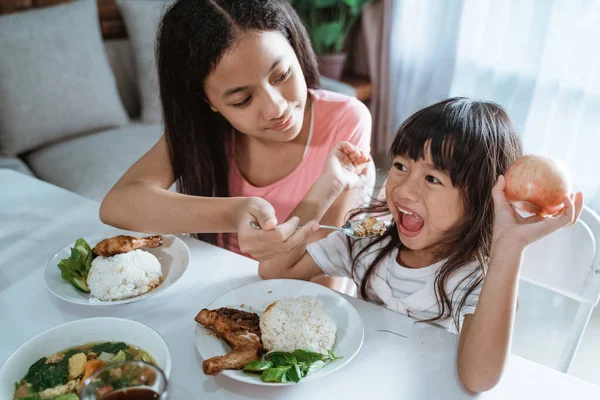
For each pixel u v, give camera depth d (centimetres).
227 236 124
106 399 56
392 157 93
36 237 104
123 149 217
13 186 126
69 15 219
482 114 87
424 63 274
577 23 214
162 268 94
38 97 209
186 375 71
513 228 72
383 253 100
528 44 231
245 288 85
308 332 72
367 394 68
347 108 121
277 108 93
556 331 113
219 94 94
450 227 89
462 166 83
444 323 94
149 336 71
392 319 81
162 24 99
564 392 68
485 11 245
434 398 67
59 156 215
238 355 68
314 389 68
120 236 91
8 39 203
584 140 226
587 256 93
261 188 123
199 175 114
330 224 114
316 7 274
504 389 69
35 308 85
